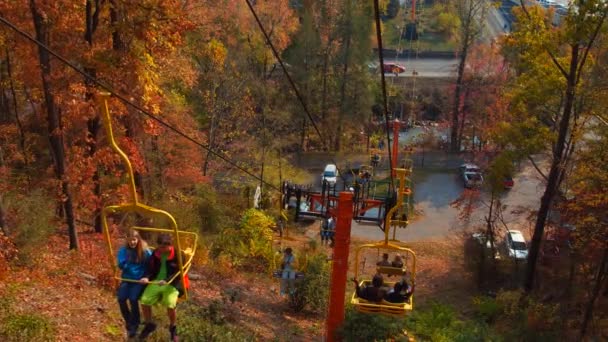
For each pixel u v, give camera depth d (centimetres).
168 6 2020
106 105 769
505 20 7806
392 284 1599
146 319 936
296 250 3300
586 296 2911
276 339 1806
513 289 3241
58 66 2039
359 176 2197
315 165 5669
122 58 1984
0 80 2820
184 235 940
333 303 1755
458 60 6944
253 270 2791
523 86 3148
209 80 4047
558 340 2378
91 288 1772
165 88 3322
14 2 1917
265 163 4300
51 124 2033
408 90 6606
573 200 2781
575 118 2936
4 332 1225
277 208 3988
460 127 6056
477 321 2495
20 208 1936
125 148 2200
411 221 4606
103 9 2166
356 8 5741
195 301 1991
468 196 4047
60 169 2089
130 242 902
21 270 1742
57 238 2275
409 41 7694
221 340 1480
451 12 6456
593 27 2616
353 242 4169
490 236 3594
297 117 5512
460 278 3541
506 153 3312
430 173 5612
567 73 2953
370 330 1725
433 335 2034
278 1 5125
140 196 2739
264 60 5003
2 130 2822
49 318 1395
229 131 4250
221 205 3344
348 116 5931
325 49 5791
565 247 3250
